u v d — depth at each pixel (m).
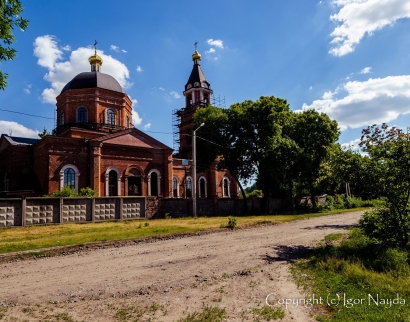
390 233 10.59
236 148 31.19
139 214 21.86
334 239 13.28
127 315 5.78
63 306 6.16
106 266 9.00
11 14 9.18
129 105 38.03
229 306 6.23
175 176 38.91
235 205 29.02
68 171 28.34
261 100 30.09
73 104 33.69
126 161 31.88
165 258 9.96
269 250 11.26
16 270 8.59
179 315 5.80
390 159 10.57
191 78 49.75
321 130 31.92
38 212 17.58
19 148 30.52
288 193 37.25
